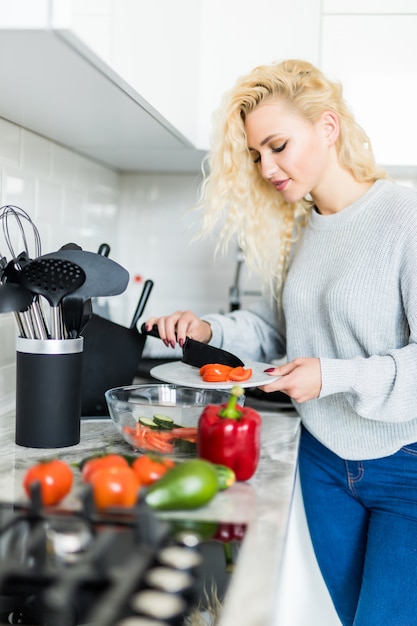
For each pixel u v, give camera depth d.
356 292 1.40
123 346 1.53
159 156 2.06
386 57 1.96
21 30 0.86
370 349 1.42
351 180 1.49
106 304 2.11
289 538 1.53
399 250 1.36
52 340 1.20
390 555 1.43
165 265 2.45
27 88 1.17
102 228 2.27
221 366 1.36
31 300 1.16
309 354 1.56
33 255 1.67
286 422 1.54
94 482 0.86
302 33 1.96
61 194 1.87
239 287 2.40
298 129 1.42
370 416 1.33
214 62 1.97
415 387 1.30
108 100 1.27
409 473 1.45
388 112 1.97
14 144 1.54
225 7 1.96
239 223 1.69
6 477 1.05
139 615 0.71
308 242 1.54
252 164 1.62
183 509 0.89
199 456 1.07
